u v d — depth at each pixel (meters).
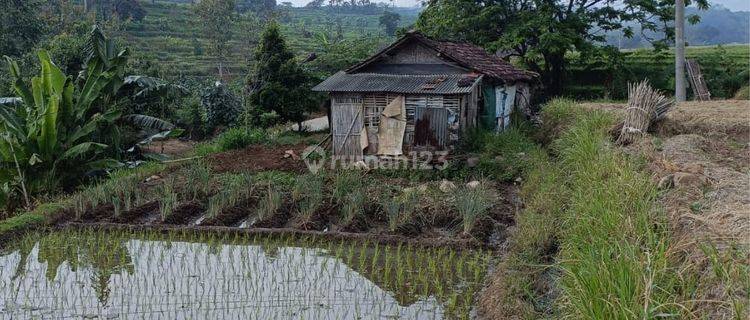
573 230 7.06
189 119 22.45
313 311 6.91
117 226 10.18
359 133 15.27
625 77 27.12
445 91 14.34
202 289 7.61
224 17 45.22
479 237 9.27
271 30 20.80
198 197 11.93
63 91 13.14
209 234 9.80
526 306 6.27
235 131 18.28
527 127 18.23
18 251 9.27
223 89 23.00
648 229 5.57
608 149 10.18
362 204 10.78
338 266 8.41
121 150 15.56
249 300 7.24
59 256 8.98
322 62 25.69
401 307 7.00
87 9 53.88
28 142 12.55
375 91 14.80
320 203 11.09
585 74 29.59
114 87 15.12
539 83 24.03
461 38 26.52
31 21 27.59
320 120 26.66
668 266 5.07
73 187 13.49
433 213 10.36
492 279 7.44
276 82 20.38
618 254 5.32
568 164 11.18
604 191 7.58
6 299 7.36
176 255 8.96
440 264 8.39
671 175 7.90
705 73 26.50
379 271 8.19
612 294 4.62
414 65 16.55
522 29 24.58
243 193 11.93
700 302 4.51
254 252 9.05
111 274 8.20
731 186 7.18
